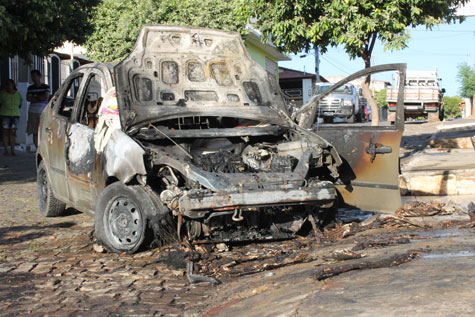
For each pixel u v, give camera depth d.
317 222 6.21
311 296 3.67
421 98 27.73
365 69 6.63
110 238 5.83
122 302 4.34
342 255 4.89
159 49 6.82
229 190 5.31
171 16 18.52
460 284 3.49
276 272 4.80
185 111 6.48
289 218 6.01
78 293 4.58
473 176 8.87
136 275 5.04
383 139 6.35
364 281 3.90
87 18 13.80
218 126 7.32
